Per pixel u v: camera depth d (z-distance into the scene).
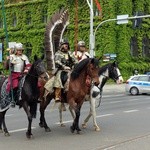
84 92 13.57
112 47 53.66
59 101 13.94
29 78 12.91
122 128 14.98
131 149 10.71
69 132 14.14
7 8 65.00
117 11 54.59
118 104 26.47
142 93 38.31
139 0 57.81
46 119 17.80
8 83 13.31
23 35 62.47
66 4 57.44
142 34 58.59
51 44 15.30
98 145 11.66
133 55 57.34
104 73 14.89
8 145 11.81
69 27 56.50
